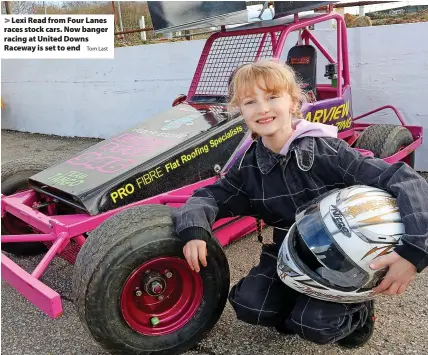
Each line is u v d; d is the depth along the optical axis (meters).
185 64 5.60
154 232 1.77
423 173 4.14
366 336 1.88
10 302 2.51
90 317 1.72
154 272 1.83
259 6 2.90
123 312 1.79
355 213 1.53
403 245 1.46
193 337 1.93
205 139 2.55
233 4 2.56
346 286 1.57
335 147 1.71
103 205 2.23
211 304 1.93
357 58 4.29
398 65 4.09
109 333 1.76
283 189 1.76
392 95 4.18
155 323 1.86
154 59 5.86
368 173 1.63
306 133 1.72
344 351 1.92
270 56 3.06
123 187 2.30
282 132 1.71
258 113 1.67
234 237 2.68
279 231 1.92
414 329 2.04
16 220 2.87
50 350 2.09
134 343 1.82
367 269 1.51
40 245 3.02
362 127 3.87
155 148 2.51
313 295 1.66
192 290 1.93
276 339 2.04
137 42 7.94
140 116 6.25
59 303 1.66
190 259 1.71
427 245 1.44
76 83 6.80
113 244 1.72
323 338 1.71
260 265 1.96
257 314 1.83
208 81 3.22
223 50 3.26
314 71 3.39
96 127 6.81
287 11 2.71
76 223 2.12
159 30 3.06
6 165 2.97
